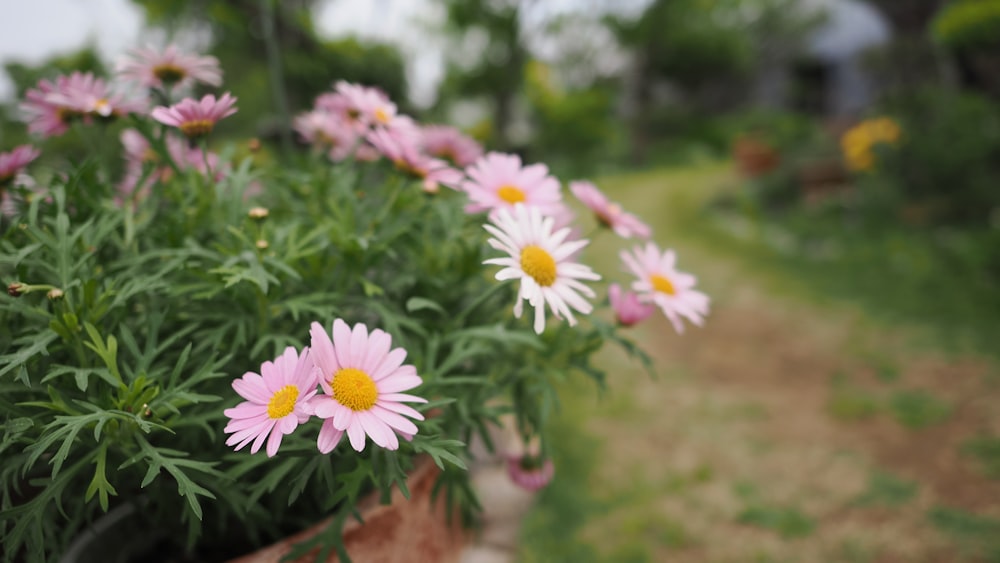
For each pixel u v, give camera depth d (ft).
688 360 2.73
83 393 0.86
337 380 0.70
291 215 1.19
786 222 5.79
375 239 1.03
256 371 0.95
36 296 0.91
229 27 4.67
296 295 1.01
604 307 1.11
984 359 2.52
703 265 4.49
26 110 1.06
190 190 1.08
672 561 1.45
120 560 1.02
